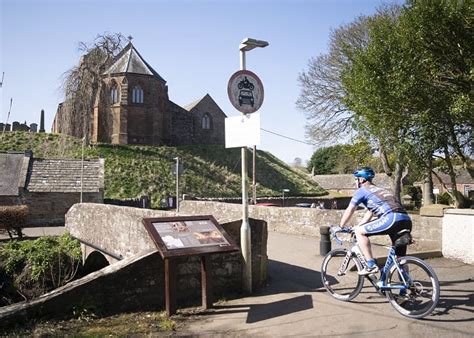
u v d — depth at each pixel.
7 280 14.08
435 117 13.75
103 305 6.18
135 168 43.97
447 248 9.46
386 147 16.22
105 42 44.09
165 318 6.06
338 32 30.23
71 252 15.66
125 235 12.27
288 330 5.50
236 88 7.10
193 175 47.03
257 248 7.54
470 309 5.96
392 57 13.85
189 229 6.44
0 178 29.30
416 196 46.78
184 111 60.34
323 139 32.69
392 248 5.93
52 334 5.43
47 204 28.75
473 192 34.94
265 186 52.00
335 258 7.12
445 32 13.05
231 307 6.50
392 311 5.99
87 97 42.94
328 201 48.09
